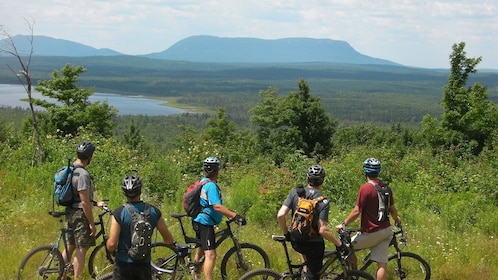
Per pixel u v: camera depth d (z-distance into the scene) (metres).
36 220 10.91
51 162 17.52
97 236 7.28
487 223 12.88
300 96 53.12
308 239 6.67
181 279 6.99
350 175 16.06
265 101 53.19
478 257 9.93
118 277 5.56
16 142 21.98
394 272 8.56
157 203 13.73
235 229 11.13
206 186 7.38
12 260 8.29
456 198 15.10
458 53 41.00
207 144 20.20
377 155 20.94
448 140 40.41
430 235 11.68
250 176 16.30
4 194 13.63
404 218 13.70
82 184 6.98
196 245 7.46
